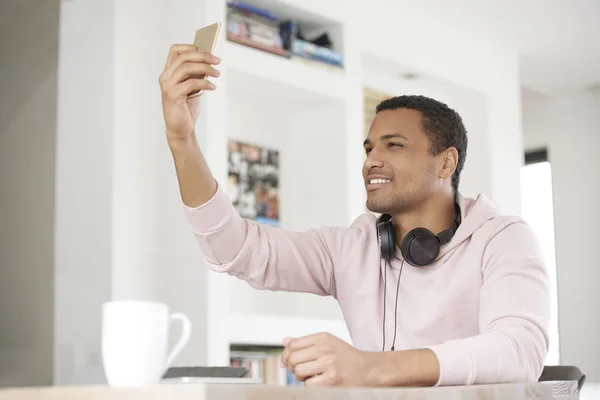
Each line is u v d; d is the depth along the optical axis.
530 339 1.47
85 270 3.57
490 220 1.85
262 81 3.97
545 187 6.66
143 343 1.11
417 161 1.96
